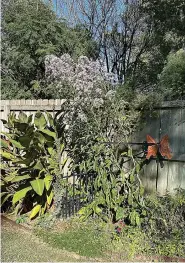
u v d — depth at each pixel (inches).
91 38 485.4
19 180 157.9
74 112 160.9
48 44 353.7
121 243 131.6
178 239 124.6
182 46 357.1
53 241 137.8
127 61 493.7
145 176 160.7
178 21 353.7
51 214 161.5
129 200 143.8
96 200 155.9
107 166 153.3
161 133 154.3
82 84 149.3
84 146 163.0
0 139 176.4
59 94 167.9
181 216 131.8
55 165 162.2
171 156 150.0
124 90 174.2
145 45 461.4
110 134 162.9
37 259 122.9
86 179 166.7
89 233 142.9
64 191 163.9
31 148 155.8
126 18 491.5
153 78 367.9
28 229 154.5
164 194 152.9
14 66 383.2
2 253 127.6
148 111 158.2
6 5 397.7
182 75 165.9
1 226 158.6
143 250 125.9
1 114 216.5
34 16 360.8
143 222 138.4
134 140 164.1
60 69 154.9
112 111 157.8
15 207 176.6
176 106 148.1
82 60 156.1
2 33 393.1
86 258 123.9
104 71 161.5
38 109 198.1
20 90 385.4
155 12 374.9
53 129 175.3
